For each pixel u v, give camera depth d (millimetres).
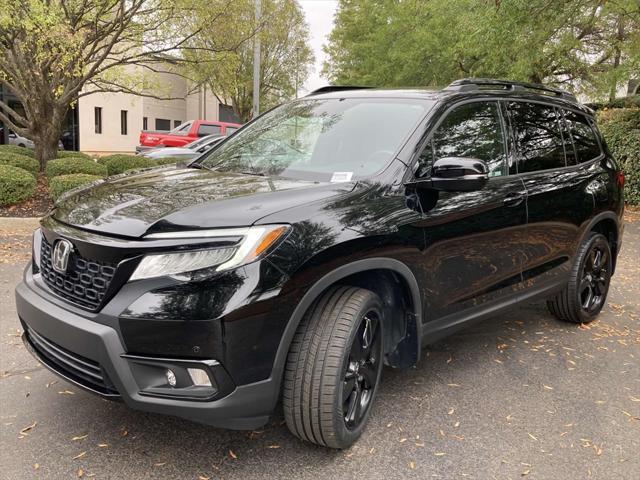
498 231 3775
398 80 20344
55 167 10703
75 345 2590
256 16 14812
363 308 2889
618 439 3270
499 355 4402
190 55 12586
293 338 2787
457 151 3604
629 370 4223
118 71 12062
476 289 3705
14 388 3586
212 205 2697
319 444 2920
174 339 2434
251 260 2508
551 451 3119
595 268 5086
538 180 4180
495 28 10914
